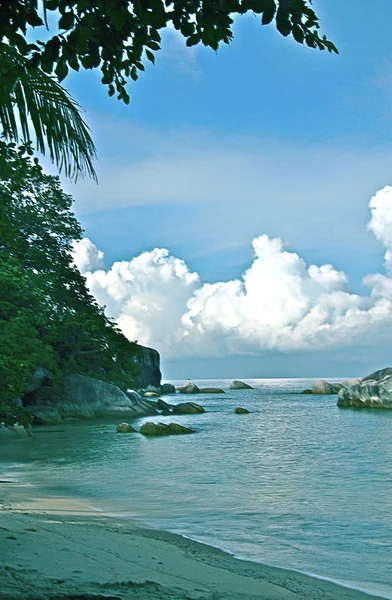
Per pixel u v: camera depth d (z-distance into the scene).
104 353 54.88
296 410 62.75
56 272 50.50
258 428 41.38
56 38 4.44
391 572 8.48
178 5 4.16
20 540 8.78
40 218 49.12
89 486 17.17
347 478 18.73
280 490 16.28
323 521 12.05
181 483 17.80
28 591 5.45
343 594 7.30
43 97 7.44
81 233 53.19
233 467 21.77
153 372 115.38
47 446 29.94
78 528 10.68
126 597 5.84
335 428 41.00
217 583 7.38
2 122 7.32
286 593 7.18
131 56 4.84
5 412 27.94
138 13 4.17
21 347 33.97
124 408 52.47
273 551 9.66
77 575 6.73
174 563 8.38
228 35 4.30
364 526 11.57
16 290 40.56
